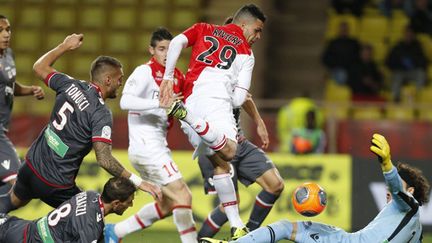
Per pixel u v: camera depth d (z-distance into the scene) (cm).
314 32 5597
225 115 2258
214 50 2284
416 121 4078
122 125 4078
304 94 4119
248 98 2609
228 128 2242
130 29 5228
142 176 2545
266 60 5281
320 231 2114
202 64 2284
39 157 2223
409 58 4925
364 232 2105
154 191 2120
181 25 5219
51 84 2252
